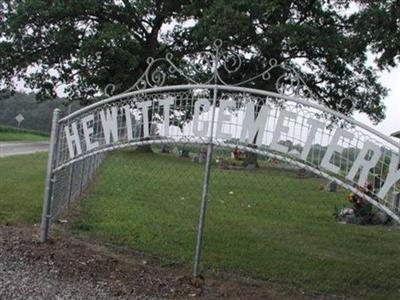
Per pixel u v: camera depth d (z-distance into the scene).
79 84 32.91
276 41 28.17
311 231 10.16
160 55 35.56
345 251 8.67
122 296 5.31
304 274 6.90
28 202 10.17
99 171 17.66
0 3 33.41
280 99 5.71
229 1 28.69
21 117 58.75
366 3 18.92
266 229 9.91
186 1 35.34
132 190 13.66
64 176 8.67
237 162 20.98
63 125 7.07
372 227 11.46
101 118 6.66
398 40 15.34
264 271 6.86
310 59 30.14
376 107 31.28
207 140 6.02
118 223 9.12
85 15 33.84
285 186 17.20
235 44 27.89
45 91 35.38
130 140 6.44
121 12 34.91
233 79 23.56
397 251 8.94
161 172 18.22
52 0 32.75
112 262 6.46
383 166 5.28
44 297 5.04
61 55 33.59
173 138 6.19
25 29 32.97
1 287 5.18
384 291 6.49
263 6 28.47
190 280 6.02
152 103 6.33
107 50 30.92
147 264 6.65
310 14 31.38
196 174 18.52
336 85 30.98
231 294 5.74
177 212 10.88
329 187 17.00
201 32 28.55
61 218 8.91
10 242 6.82
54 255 6.42
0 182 12.96
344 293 6.29
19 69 34.22
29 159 21.45
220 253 7.63
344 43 28.47
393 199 5.32
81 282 5.59
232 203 12.91
